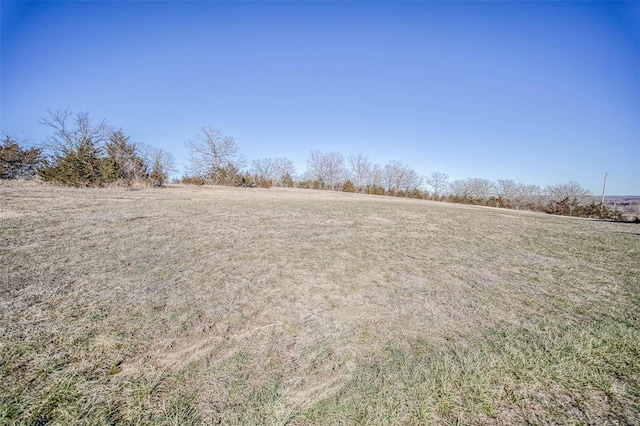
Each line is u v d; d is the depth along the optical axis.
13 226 5.36
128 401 1.58
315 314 2.65
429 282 3.58
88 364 1.86
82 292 2.89
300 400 1.62
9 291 2.84
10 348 1.97
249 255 4.39
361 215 9.02
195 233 5.58
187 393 1.65
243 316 2.56
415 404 1.62
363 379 1.81
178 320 2.44
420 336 2.33
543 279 3.85
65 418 1.46
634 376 1.91
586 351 2.16
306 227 6.66
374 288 3.32
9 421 1.43
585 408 1.64
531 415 1.58
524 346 2.21
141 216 6.95
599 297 3.27
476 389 1.75
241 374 1.82
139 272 3.50
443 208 13.45
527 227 8.27
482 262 4.54
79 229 5.41
